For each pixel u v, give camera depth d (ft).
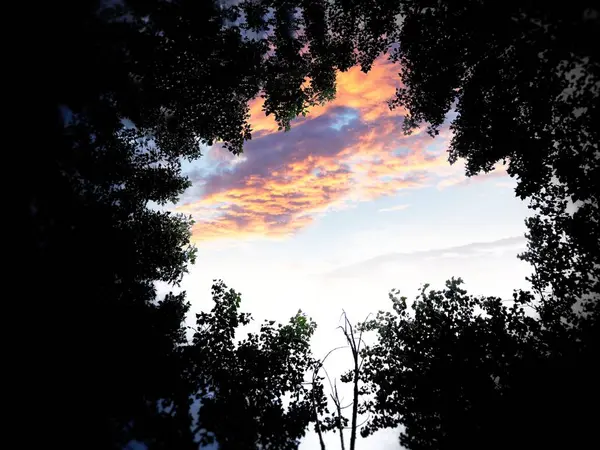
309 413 41.98
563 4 30.09
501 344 39.29
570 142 39.06
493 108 45.24
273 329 46.11
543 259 44.88
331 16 55.11
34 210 35.88
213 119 55.72
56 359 33.04
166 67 48.57
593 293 40.27
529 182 44.09
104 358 36.06
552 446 31.99
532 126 42.37
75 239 38.42
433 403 39.75
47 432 30.12
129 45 45.06
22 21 37.63
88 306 37.37
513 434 33.86
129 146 51.52
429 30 47.75
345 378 47.16
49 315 34.12
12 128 35.55
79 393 33.19
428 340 42.78
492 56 42.29
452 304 44.29
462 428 36.68
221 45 52.01
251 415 39.52
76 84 41.14
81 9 41.98
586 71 32.91
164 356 40.47
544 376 34.83
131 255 45.70
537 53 35.68
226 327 44.19
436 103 53.62
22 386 30.58
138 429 35.19
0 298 31.71
